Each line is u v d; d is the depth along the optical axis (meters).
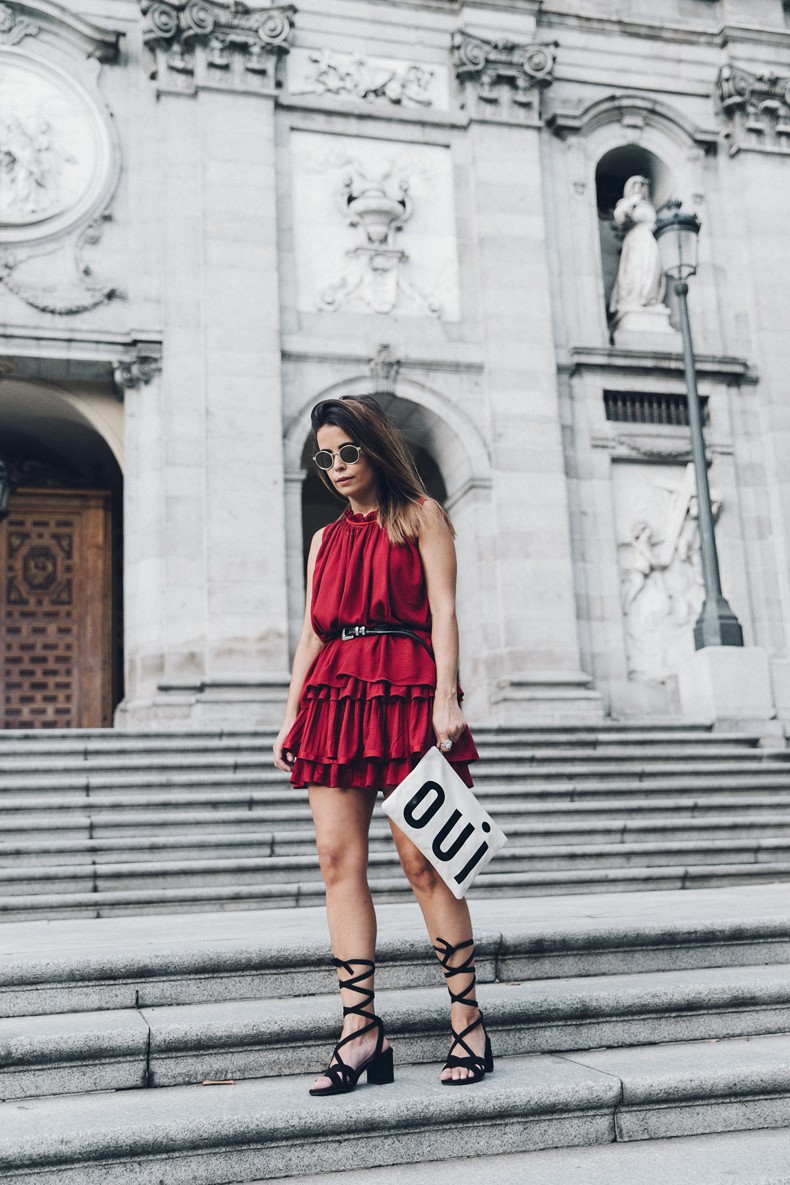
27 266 16.61
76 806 9.66
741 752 13.09
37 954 4.86
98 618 19.30
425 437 18.30
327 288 17.67
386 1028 4.13
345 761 3.81
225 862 8.60
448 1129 3.63
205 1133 3.41
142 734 12.64
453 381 17.83
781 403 19.12
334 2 18.52
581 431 18.30
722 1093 3.90
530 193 18.56
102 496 19.70
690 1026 4.53
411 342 17.75
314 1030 4.10
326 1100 3.61
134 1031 3.94
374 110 18.27
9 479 13.77
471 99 18.62
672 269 15.58
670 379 18.81
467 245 18.42
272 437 16.66
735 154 19.98
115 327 16.77
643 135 19.86
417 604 4.04
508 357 17.92
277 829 9.71
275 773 11.27
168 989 4.55
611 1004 4.41
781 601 18.53
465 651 17.64
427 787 3.74
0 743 11.95
